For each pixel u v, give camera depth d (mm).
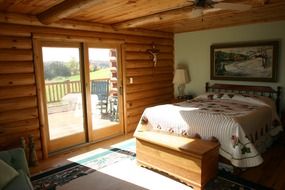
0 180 2146
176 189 2914
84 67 4469
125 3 3219
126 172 3379
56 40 4027
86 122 4617
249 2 3311
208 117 3422
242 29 5066
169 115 3797
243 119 3328
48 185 3066
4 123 3549
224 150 3164
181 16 3861
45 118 4016
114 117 5117
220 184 2975
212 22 4770
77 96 4473
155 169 3369
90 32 4473
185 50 6121
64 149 4301
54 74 4105
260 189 2850
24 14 3561
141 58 5500
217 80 5574
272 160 3643
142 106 5672
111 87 4988
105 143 4672
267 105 4211
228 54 5285
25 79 3705
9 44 3504
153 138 3320
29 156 3660
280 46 4625
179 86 6336
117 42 4910
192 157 2848
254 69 4945
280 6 3557
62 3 3066
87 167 3572
